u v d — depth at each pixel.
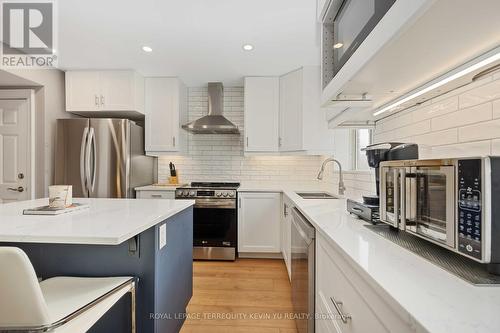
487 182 0.61
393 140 1.72
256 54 2.74
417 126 1.43
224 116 3.77
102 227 1.10
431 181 0.80
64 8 1.93
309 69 3.07
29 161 2.91
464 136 1.09
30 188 2.90
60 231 1.04
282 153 3.34
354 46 1.07
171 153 3.41
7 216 1.32
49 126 2.99
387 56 0.84
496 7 0.57
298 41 2.46
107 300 1.09
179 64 2.99
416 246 0.87
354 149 2.91
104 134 2.99
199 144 3.79
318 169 3.67
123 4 1.88
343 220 1.28
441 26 0.66
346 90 1.22
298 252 1.68
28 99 2.91
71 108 3.17
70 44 2.50
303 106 3.07
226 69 3.14
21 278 0.79
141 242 1.34
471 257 0.64
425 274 0.65
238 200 3.19
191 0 1.85
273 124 3.35
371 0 0.91
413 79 1.07
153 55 2.75
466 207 0.66
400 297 0.53
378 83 1.12
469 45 0.76
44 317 0.83
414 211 0.86
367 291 0.72
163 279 1.45
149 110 3.40
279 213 3.17
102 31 2.27
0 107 2.93
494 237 0.61
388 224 1.09
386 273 0.65
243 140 3.71
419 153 1.38
